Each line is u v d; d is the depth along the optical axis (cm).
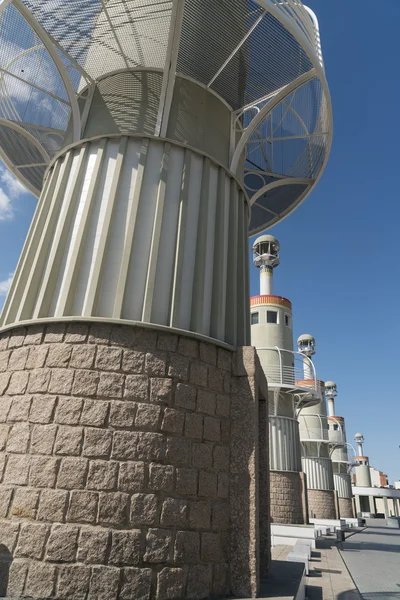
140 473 679
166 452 710
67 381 727
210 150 1093
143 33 1081
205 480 744
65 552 619
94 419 697
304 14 1086
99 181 952
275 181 1476
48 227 941
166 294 872
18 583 607
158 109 1030
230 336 933
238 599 690
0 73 1257
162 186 943
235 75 1128
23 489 666
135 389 731
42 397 724
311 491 4075
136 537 643
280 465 2627
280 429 2719
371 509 9112
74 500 647
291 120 1522
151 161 972
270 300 3331
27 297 867
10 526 646
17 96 1346
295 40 1035
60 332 778
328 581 1223
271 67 1113
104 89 1126
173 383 763
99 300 834
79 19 1037
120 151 969
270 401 2816
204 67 1114
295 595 726
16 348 805
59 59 1041
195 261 934
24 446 697
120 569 620
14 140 1384
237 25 1005
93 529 634
